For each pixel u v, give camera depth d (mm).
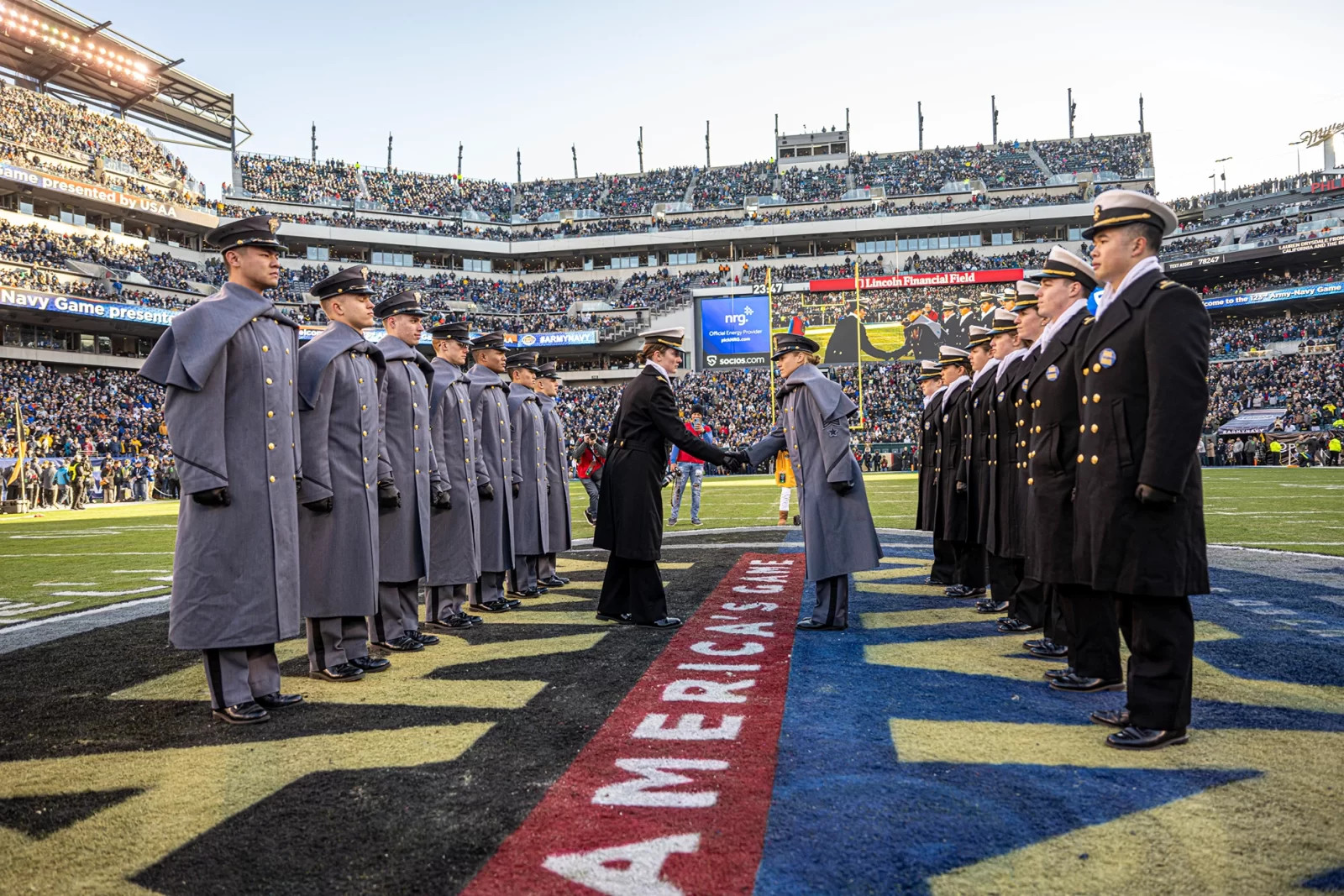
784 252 58062
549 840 2609
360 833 2707
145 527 17641
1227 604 6207
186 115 52844
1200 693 4074
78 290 38312
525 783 3088
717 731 3604
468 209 62688
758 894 2252
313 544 4895
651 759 3291
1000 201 55562
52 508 25797
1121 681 4234
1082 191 55875
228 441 4215
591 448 12672
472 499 6551
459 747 3508
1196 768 3119
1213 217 56344
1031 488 4441
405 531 5641
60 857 2596
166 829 2785
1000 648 5176
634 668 4750
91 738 3814
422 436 5871
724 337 33562
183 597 4059
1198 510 3430
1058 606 4926
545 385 9109
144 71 47125
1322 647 4934
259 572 4184
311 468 4785
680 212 59062
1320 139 59438
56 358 38406
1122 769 3129
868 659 4895
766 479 31938
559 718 3865
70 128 44406
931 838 2578
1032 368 4609
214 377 4152
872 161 64312
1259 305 46000
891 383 41094
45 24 42125
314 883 2383
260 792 3094
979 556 7039
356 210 57094
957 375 7781
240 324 4270
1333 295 43219
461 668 4957
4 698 4555
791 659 4891
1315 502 14883
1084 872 2359
